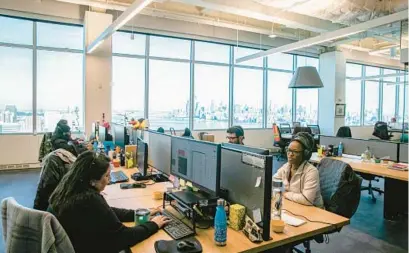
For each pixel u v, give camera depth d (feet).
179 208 5.96
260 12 16.65
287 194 7.45
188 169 6.55
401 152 12.89
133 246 4.85
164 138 8.48
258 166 5.05
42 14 19.70
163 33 23.49
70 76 22.17
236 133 9.98
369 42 29.76
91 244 4.83
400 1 16.01
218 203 4.90
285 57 30.94
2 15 19.39
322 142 16.47
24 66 20.83
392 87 39.93
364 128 37.17
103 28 20.53
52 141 13.52
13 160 20.54
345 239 10.28
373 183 17.97
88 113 20.81
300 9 16.67
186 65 26.32
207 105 27.37
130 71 24.09
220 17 22.41
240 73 28.76
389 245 9.84
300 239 5.31
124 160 11.31
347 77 34.22
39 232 4.23
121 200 7.20
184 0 15.08
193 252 4.50
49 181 8.27
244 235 5.16
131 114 24.22
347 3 15.48
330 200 7.54
